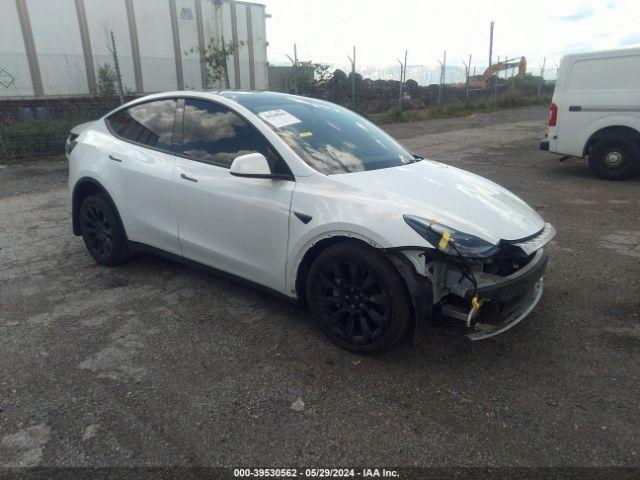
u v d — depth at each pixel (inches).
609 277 169.2
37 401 104.5
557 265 180.5
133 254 180.4
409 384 111.1
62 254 194.2
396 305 111.7
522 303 124.5
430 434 95.7
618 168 317.4
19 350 124.2
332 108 168.6
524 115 819.4
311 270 124.3
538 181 324.8
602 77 307.3
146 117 167.2
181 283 165.5
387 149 154.3
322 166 130.2
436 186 129.7
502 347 126.3
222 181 139.2
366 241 112.7
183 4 524.7
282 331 134.1
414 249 107.1
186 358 121.2
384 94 836.0
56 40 448.8
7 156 400.2
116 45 485.1
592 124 316.8
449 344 127.6
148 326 136.8
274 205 128.1
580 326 136.6
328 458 89.9
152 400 105.2
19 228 229.5
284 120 143.0
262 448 92.1
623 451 91.0
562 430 96.6
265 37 620.4
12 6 421.7
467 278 110.0
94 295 156.6
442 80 862.5
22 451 90.5
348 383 111.4
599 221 234.7
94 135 180.5
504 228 116.5
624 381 111.8
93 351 124.0
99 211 175.9
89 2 462.0
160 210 155.9
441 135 575.5
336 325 124.9
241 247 137.9
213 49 550.9
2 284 165.2
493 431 96.4
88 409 102.0
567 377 113.6
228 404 104.1
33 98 444.1
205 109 151.3
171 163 152.7
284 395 107.3
